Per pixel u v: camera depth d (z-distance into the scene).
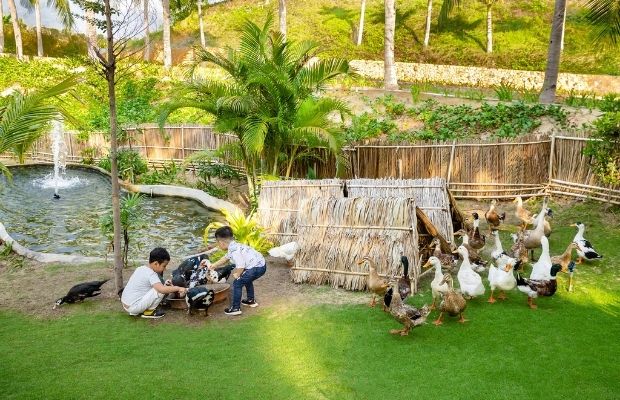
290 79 13.05
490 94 22.77
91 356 6.00
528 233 9.19
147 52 35.62
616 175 11.05
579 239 8.98
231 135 17.52
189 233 12.58
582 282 8.24
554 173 12.66
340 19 42.06
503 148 12.98
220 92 12.86
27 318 7.21
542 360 5.82
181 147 19.30
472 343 6.26
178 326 6.92
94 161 22.06
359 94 20.34
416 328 6.71
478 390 5.23
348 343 6.32
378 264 8.20
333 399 5.07
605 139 10.95
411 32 39.22
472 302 7.55
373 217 8.61
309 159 14.88
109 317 7.22
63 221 13.73
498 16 39.22
